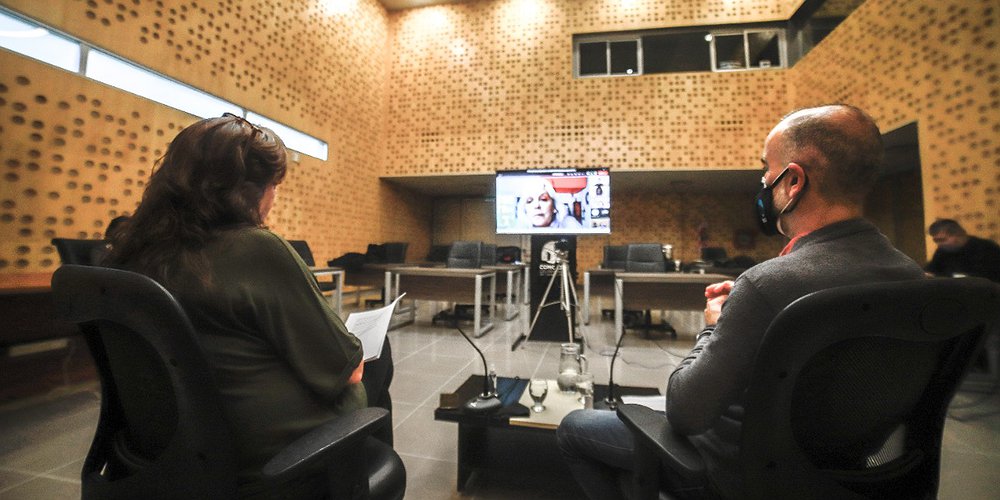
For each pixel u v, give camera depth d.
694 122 6.31
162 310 0.49
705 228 8.75
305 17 5.64
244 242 0.61
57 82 3.17
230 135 0.66
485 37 7.05
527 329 4.30
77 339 2.88
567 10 6.78
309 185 5.77
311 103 5.77
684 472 0.57
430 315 5.28
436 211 10.09
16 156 2.97
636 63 6.70
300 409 0.66
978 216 3.51
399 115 7.39
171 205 0.61
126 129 3.61
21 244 3.00
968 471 1.56
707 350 0.65
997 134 3.41
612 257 5.17
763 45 6.35
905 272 0.57
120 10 3.55
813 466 0.55
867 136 0.65
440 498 1.38
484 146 6.99
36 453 1.67
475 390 1.63
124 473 0.65
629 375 2.74
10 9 2.91
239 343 0.60
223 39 4.48
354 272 5.33
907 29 4.14
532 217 3.48
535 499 1.37
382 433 1.26
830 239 0.64
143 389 0.61
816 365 0.54
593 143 6.59
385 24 7.37
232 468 0.55
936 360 0.57
